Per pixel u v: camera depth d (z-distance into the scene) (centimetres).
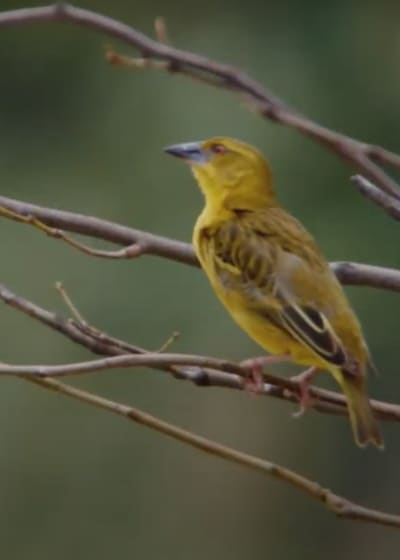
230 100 1602
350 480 1880
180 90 1628
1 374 812
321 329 854
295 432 1850
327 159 1611
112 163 1670
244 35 1662
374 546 1922
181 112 1622
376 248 1622
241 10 1670
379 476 1878
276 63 1650
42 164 1719
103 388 1702
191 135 1616
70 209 1681
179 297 1594
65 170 1711
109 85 1703
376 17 1658
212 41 1666
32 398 1692
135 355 811
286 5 1661
